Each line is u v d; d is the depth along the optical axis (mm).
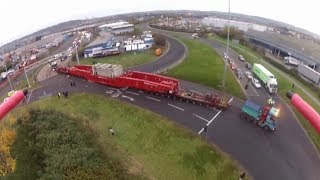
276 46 111938
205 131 48125
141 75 66312
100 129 51906
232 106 56969
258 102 58844
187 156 42969
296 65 90938
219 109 55406
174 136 47375
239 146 44469
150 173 41125
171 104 57781
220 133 47750
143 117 53406
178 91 60156
